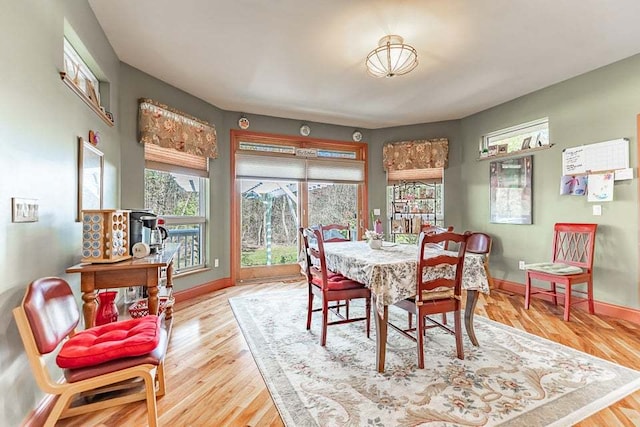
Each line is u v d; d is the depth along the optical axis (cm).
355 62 301
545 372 197
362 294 249
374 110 439
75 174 198
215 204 418
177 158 367
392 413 158
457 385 183
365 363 212
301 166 481
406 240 517
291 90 369
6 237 128
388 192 523
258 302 355
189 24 241
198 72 322
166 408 165
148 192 341
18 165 136
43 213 158
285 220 480
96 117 236
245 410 164
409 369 203
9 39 130
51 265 167
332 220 507
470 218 460
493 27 243
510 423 149
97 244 185
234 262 439
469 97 392
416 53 273
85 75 240
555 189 354
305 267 283
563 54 287
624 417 153
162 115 333
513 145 409
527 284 327
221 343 246
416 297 210
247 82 346
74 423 153
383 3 215
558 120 349
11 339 129
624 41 265
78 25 202
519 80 344
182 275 364
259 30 248
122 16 231
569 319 296
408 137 507
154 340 143
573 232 328
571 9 222
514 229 399
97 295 215
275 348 236
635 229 290
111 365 131
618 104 300
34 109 149
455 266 229
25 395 137
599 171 313
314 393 177
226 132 435
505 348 232
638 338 250
